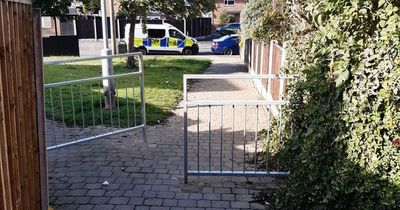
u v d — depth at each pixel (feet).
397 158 9.33
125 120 22.00
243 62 55.42
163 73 42.98
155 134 19.72
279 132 13.97
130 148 17.48
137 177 14.34
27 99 8.41
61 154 16.56
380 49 8.98
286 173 13.65
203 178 14.35
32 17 8.74
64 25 93.15
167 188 13.47
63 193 12.93
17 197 7.75
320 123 10.78
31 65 8.69
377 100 9.27
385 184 9.51
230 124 21.88
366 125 9.58
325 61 10.85
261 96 31.42
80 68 44.83
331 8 9.66
